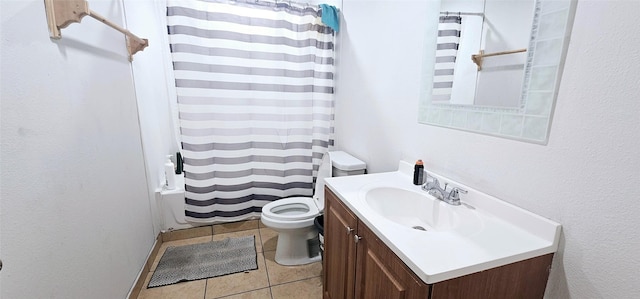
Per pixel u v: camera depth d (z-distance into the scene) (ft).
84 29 3.87
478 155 3.48
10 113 2.54
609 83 2.20
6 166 2.48
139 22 6.60
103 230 4.17
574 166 2.48
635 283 2.17
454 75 3.82
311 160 8.05
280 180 7.93
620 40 2.12
